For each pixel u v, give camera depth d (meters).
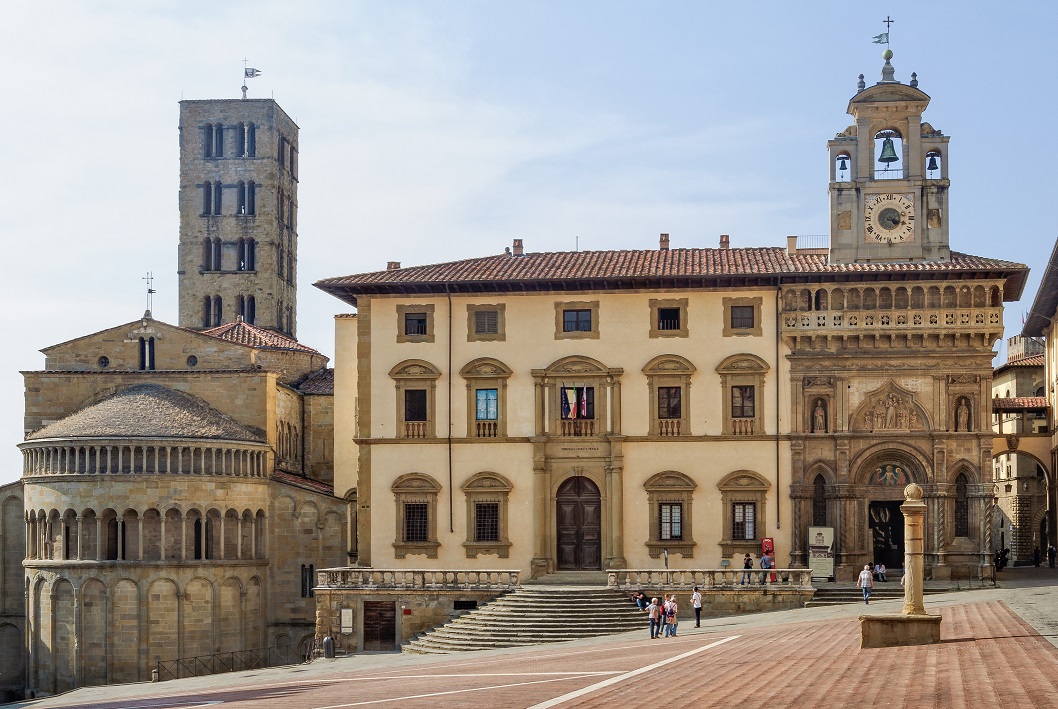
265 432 96.06
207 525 90.38
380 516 84.12
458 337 84.56
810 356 80.69
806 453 80.44
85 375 98.00
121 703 53.47
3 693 95.69
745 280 81.25
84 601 87.69
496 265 87.19
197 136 146.12
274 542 94.88
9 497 97.00
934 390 79.69
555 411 83.19
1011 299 88.38
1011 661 34.84
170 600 87.94
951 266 79.75
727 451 81.25
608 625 71.19
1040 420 106.00
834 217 82.62
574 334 83.25
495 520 83.19
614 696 35.69
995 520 120.56
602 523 82.12
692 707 31.80
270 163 145.62
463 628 73.50
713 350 81.88
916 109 82.44
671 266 83.88
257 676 69.75
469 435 83.75
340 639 78.50
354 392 98.38
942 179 82.19
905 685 32.31
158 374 97.56
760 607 74.31
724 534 80.75
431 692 41.62
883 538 81.56
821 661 40.88
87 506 88.25
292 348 113.31
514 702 35.94
